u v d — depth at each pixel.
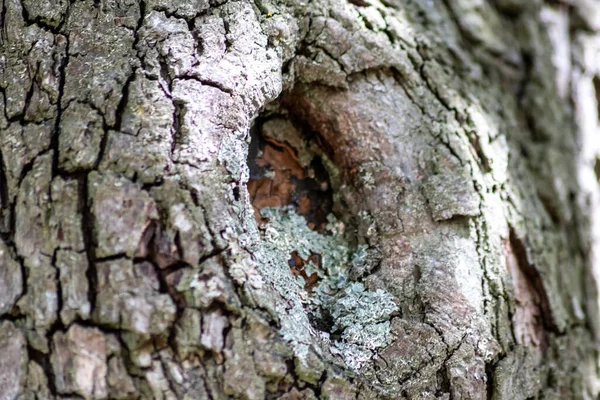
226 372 0.63
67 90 0.64
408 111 0.69
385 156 0.68
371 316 0.66
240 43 0.66
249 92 0.65
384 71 0.69
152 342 0.62
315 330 0.65
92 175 0.63
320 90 0.68
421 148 0.68
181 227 0.63
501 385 0.66
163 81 0.64
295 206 0.69
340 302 0.66
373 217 0.67
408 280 0.66
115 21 0.65
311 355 0.63
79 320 0.62
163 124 0.64
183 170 0.63
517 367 0.67
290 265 0.67
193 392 0.62
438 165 0.68
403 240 0.67
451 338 0.66
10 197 0.63
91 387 0.62
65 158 0.63
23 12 0.65
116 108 0.64
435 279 0.66
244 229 0.64
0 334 0.62
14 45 0.65
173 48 0.65
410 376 0.65
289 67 0.68
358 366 0.65
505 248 0.69
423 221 0.67
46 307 0.62
